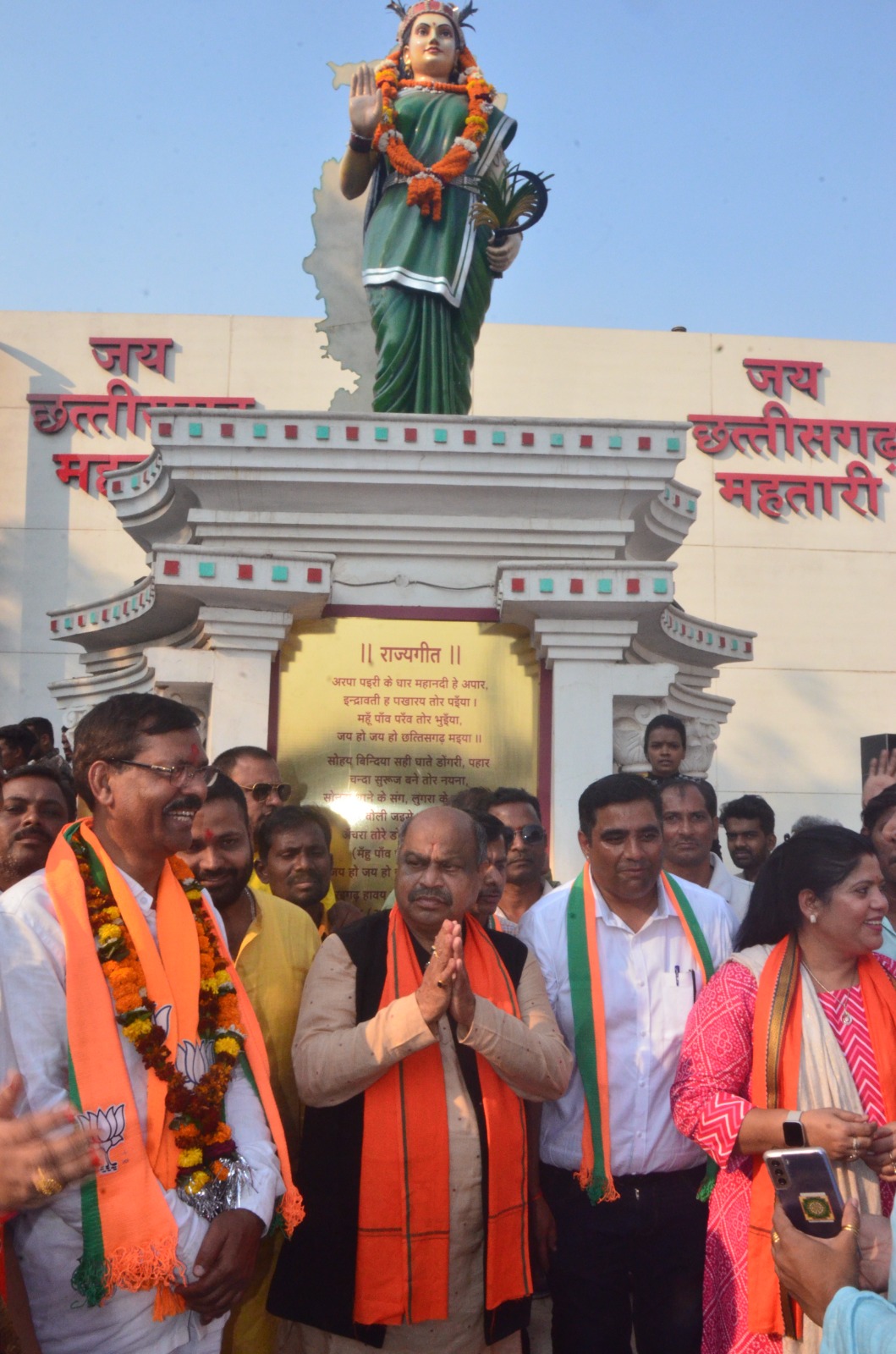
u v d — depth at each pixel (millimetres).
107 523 13125
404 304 6559
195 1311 2318
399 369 6543
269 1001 3211
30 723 5625
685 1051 2973
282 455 5848
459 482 5891
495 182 6566
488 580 5996
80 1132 1858
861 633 13453
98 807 2619
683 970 3371
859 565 13570
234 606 5738
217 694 5695
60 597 12969
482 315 6805
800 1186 2064
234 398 13391
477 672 5895
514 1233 2844
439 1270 2750
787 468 13703
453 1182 2805
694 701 7043
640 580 5730
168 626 6629
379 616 5902
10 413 13297
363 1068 2719
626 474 5953
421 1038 2697
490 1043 2734
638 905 3443
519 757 5820
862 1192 2672
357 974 2998
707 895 3568
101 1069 2287
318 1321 2752
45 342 13484
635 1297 3264
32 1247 2295
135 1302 2287
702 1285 3111
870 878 2857
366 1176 2777
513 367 13414
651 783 3457
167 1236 2215
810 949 2953
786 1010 2859
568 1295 3207
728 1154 2750
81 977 2338
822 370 13977
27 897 2400
